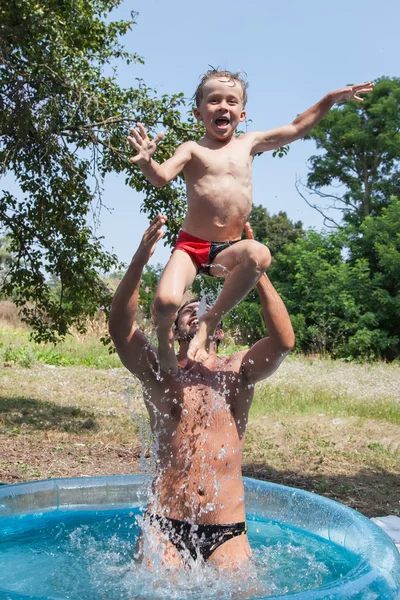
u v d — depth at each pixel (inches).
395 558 136.8
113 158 374.6
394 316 936.9
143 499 201.6
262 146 153.5
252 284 131.6
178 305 129.8
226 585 135.1
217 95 144.7
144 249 135.4
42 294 419.2
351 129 1290.6
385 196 1325.0
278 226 1274.6
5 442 340.2
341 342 918.4
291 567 148.7
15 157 366.6
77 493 197.8
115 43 413.4
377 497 273.3
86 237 405.1
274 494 192.7
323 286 959.0
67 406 458.6
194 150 142.6
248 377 157.0
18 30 334.3
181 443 148.9
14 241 407.5
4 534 174.1
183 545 143.9
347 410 473.4
